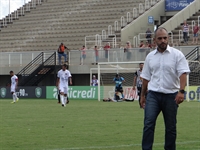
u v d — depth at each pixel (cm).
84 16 8231
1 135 2127
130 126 2464
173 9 7906
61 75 4222
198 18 7100
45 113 3359
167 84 1433
